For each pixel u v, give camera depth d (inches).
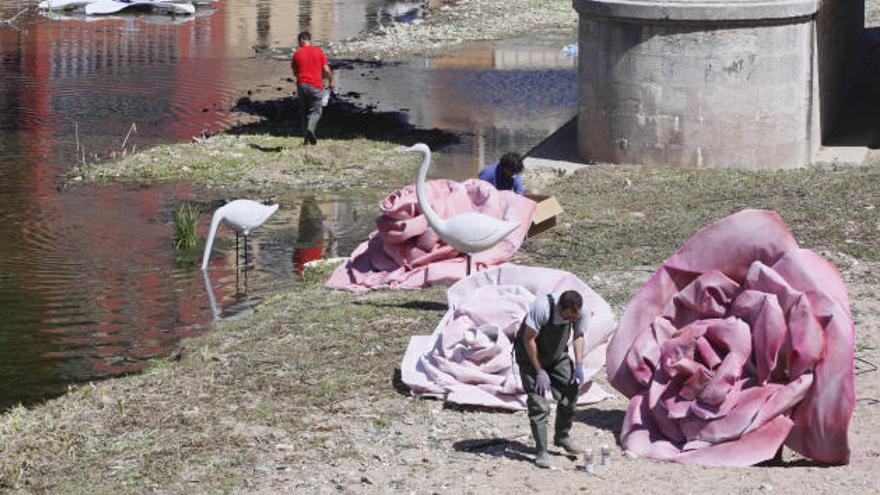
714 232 638.5
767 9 1248.2
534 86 1961.1
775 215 625.6
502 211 954.1
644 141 1304.1
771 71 1269.7
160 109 1755.7
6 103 1787.6
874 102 1637.6
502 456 629.3
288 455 641.0
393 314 861.2
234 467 629.9
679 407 621.0
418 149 856.3
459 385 706.2
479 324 721.6
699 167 1286.9
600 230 1066.7
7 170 1401.3
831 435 596.1
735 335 611.8
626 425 637.9
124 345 864.9
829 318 599.8
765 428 603.5
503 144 1553.9
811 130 1330.0
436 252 941.8
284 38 2450.8
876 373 721.0
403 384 731.4
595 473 602.9
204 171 1398.9
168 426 687.7
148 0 2755.9
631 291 885.8
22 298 965.8
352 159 1456.7
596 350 714.2
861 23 1797.5
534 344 605.3
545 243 1034.7
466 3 2955.2
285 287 1000.2
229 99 1830.7
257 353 799.1
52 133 1599.4
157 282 1011.3
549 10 2815.0
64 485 620.7
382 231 952.9
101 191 1317.7
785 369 605.9
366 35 2496.3
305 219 1221.1
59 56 2198.6
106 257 1080.2
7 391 786.2
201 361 796.0
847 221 1055.0
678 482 586.6
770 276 612.1
